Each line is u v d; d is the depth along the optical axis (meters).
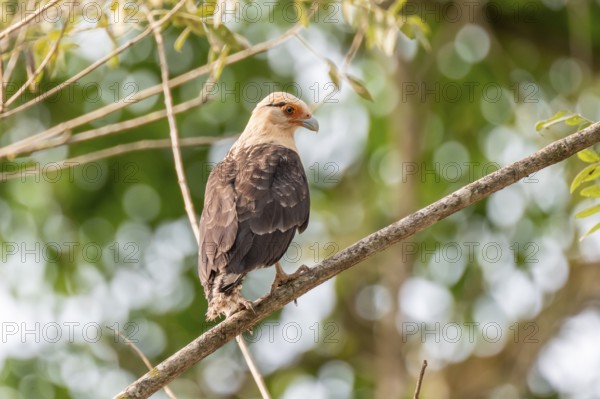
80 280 15.07
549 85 17.41
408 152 16.22
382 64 16.66
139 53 14.67
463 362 17.08
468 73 16.86
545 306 17.38
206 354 7.62
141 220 15.14
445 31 16.83
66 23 9.09
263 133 10.63
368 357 17.61
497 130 16.70
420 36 10.40
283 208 9.23
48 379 14.68
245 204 9.05
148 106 14.59
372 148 16.58
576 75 17.30
